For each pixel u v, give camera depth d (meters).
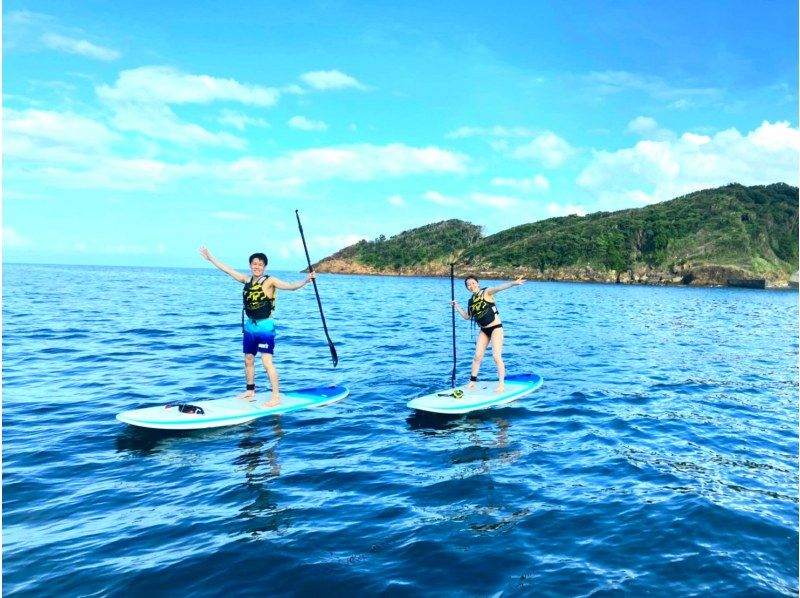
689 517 4.73
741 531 4.49
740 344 17.77
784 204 130.88
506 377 10.28
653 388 10.27
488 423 7.73
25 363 11.58
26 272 99.19
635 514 4.79
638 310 35.69
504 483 5.52
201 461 6.11
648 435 7.25
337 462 6.11
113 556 4.03
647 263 124.25
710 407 8.85
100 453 6.34
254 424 7.54
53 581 3.68
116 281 62.81
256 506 4.94
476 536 4.38
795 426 7.81
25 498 5.08
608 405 8.87
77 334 15.98
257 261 7.96
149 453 6.36
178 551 4.11
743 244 117.94
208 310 26.02
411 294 53.00
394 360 12.89
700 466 6.08
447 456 6.33
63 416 7.79
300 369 11.63
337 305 33.62
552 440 6.98
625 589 3.63
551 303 41.00
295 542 4.25
